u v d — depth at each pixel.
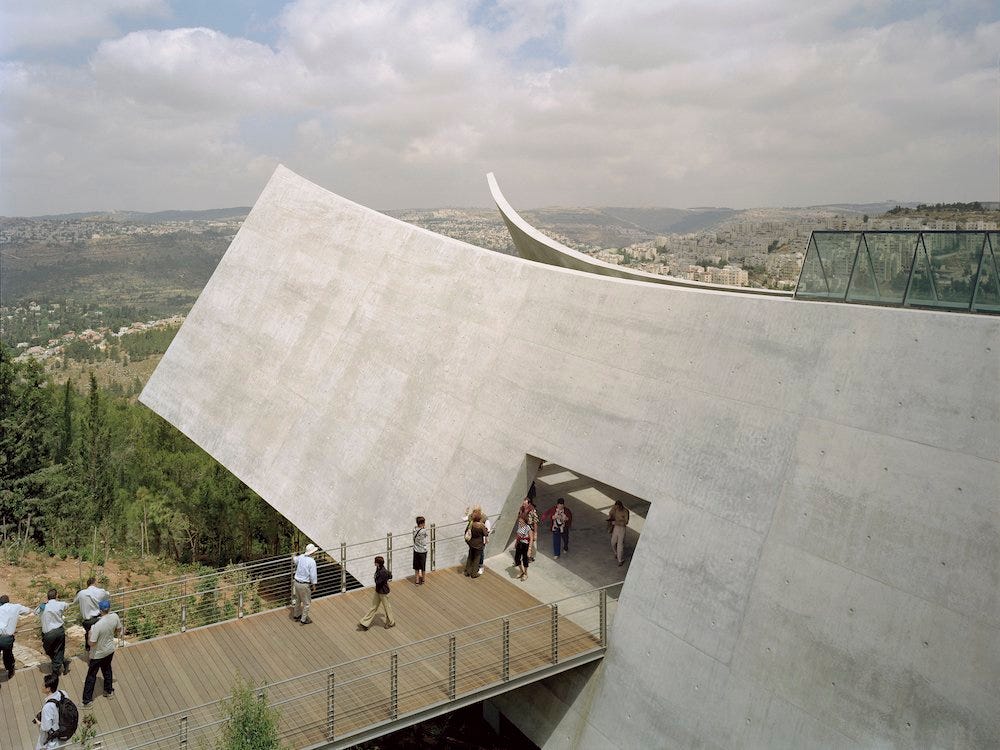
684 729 11.20
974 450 9.52
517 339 16.64
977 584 9.07
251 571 24.06
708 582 11.62
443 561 15.81
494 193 25.73
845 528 10.41
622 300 14.93
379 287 20.28
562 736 12.80
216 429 21.69
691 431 12.74
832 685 9.92
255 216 24.48
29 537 26.17
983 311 10.68
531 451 15.18
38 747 8.91
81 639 16.88
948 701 8.95
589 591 13.08
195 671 11.23
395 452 17.69
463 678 11.23
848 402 10.95
